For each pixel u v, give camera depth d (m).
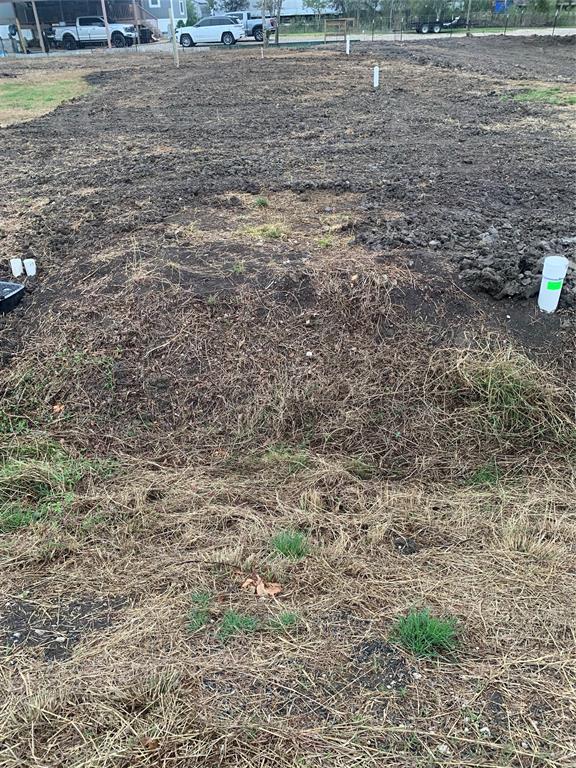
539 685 2.29
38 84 17.78
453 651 2.43
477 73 16.58
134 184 7.49
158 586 2.78
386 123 10.75
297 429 3.79
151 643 2.48
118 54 27.53
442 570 2.85
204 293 4.49
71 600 2.73
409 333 4.18
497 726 2.15
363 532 3.08
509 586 2.74
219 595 2.70
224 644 2.47
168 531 3.10
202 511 3.21
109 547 3.02
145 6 39.53
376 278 4.45
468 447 3.66
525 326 4.19
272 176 7.56
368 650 2.43
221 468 3.56
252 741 2.10
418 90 14.14
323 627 2.54
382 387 3.92
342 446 3.69
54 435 3.81
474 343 4.08
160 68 20.33
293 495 3.34
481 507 3.26
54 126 11.57
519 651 2.43
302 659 2.40
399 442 3.69
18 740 2.12
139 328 4.31
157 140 10.05
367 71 17.58
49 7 32.41
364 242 5.17
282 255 4.93
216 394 3.96
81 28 32.38
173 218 6.02
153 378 4.05
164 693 2.26
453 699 2.24
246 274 4.65
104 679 2.32
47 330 4.48
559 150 8.74
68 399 4.01
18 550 3.00
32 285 5.06
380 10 35.97
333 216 5.95
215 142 9.73
